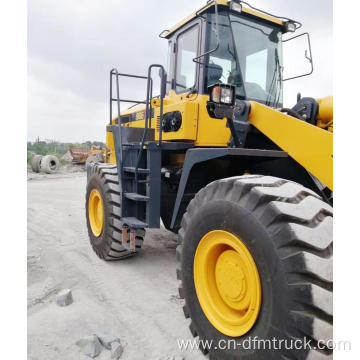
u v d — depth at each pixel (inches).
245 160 114.7
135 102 156.0
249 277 76.8
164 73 128.3
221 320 85.4
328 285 66.4
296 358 65.7
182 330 103.4
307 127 98.2
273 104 149.0
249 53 141.7
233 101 104.1
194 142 133.1
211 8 133.1
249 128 114.7
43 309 113.0
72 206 313.6
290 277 67.3
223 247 88.0
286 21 147.3
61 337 97.0
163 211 150.6
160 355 90.9
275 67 149.4
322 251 68.2
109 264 159.9
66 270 150.4
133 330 102.7
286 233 68.9
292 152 102.0
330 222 72.9
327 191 105.0
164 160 160.9
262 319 72.6
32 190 435.5
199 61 135.0
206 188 92.0
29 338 95.5
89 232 179.2
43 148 1380.4
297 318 65.4
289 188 79.1
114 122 222.1
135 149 141.9
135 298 124.5
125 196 145.7
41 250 177.9
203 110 132.5
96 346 90.8
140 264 160.6
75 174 776.3
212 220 86.6
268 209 73.0
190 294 94.1
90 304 117.7
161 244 193.3
